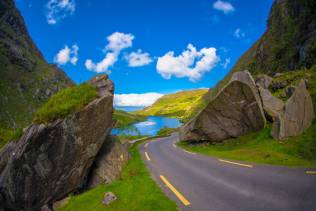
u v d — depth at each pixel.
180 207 7.29
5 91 124.06
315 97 20.59
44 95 152.88
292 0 65.12
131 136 46.75
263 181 8.99
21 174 11.14
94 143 12.69
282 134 16.56
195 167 13.31
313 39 41.31
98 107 12.84
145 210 7.29
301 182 8.37
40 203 11.20
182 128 29.14
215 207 6.98
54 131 11.24
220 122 22.05
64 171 11.58
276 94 26.94
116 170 13.53
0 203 11.79
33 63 179.62
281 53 55.53
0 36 168.38
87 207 9.05
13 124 106.44
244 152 16.25
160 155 19.75
